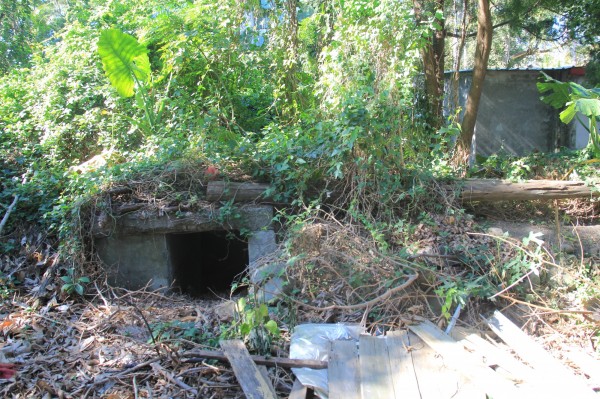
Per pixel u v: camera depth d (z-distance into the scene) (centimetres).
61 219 589
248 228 577
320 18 876
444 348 388
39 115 797
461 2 1111
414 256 505
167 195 585
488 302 482
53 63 891
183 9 848
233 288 476
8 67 1285
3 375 396
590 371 386
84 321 500
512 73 1245
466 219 579
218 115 778
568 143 1243
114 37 697
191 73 845
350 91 634
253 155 615
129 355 428
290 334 441
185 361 408
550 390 344
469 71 1198
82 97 809
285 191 596
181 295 596
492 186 616
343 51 704
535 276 501
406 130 631
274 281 491
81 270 560
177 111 788
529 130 1262
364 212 578
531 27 1149
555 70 1253
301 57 894
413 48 701
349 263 484
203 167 610
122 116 771
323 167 596
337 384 356
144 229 575
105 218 568
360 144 586
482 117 1247
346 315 465
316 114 685
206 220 573
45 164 722
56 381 394
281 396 369
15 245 602
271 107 884
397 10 683
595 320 454
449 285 455
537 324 464
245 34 873
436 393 341
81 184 598
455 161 741
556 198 617
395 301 465
